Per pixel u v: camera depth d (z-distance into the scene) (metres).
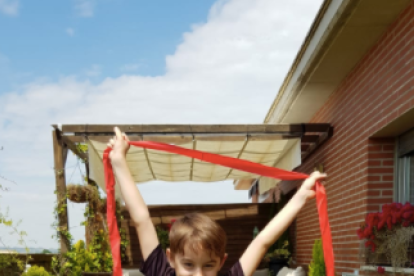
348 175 6.16
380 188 5.41
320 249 6.64
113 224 2.19
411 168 5.13
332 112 7.06
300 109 7.95
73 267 7.67
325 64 6.01
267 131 7.39
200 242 1.71
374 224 4.42
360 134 5.74
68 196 7.84
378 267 4.30
